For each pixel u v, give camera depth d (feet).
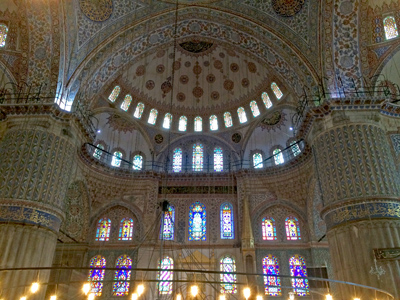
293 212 55.16
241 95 60.90
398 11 43.70
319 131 40.73
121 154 59.11
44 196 37.60
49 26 43.11
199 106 62.85
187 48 58.18
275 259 52.26
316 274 48.47
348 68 42.37
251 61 57.00
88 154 49.98
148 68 58.80
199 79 61.93
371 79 42.60
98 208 55.67
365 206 34.55
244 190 56.18
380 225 33.40
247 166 58.65
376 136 38.17
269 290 50.06
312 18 43.45
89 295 28.25
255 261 50.16
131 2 46.47
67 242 52.70
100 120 56.34
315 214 53.52
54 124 41.39
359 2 41.60
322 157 39.37
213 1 47.91
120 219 55.98
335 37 42.68
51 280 49.11
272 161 57.57
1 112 41.42
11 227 34.81
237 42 50.78
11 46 44.57
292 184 53.67
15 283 33.12
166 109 62.13
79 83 44.39
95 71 46.26
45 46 43.52
